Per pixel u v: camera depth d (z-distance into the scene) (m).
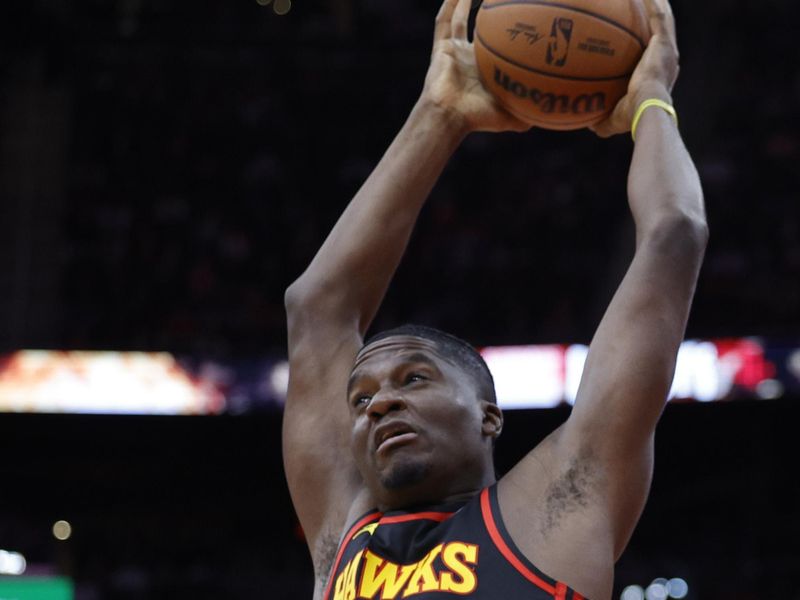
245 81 24.47
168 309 20.45
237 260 21.31
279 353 17.83
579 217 21.75
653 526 19.48
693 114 23.58
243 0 25.48
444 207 21.95
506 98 4.18
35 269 21.16
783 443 18.84
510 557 3.17
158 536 19.94
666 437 19.20
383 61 24.77
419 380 3.50
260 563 19.30
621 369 3.32
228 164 23.06
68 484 19.73
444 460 3.42
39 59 23.69
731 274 19.59
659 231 3.53
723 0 25.14
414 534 3.32
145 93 23.98
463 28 4.43
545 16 4.03
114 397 17.58
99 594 17.11
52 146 22.94
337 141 23.56
